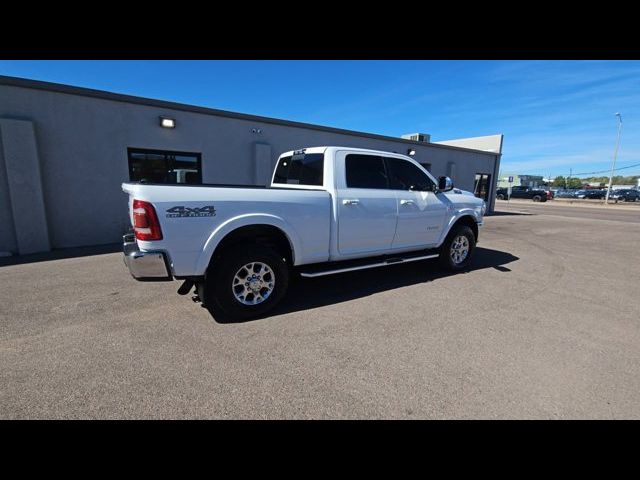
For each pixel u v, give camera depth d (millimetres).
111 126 7230
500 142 17984
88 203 7184
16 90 6195
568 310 3824
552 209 24609
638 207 30688
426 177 4980
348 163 4109
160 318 3453
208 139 8516
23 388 2270
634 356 2809
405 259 4582
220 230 3160
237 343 2930
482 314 3664
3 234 6348
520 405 2170
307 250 3754
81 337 3021
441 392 2287
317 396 2234
